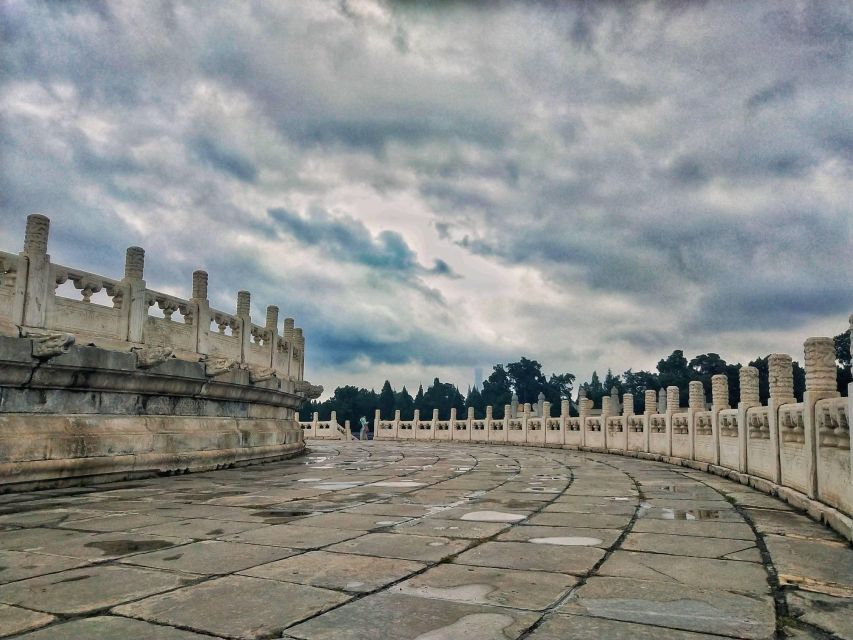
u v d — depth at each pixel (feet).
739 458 44.34
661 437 70.08
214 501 31.45
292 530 23.08
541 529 23.56
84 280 43.06
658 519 26.32
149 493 34.73
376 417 176.55
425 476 46.85
